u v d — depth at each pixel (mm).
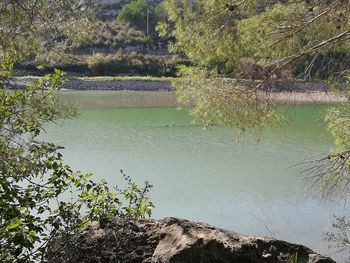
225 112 6891
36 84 3826
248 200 10758
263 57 6703
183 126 22422
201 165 14461
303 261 3506
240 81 6867
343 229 7656
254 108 6789
